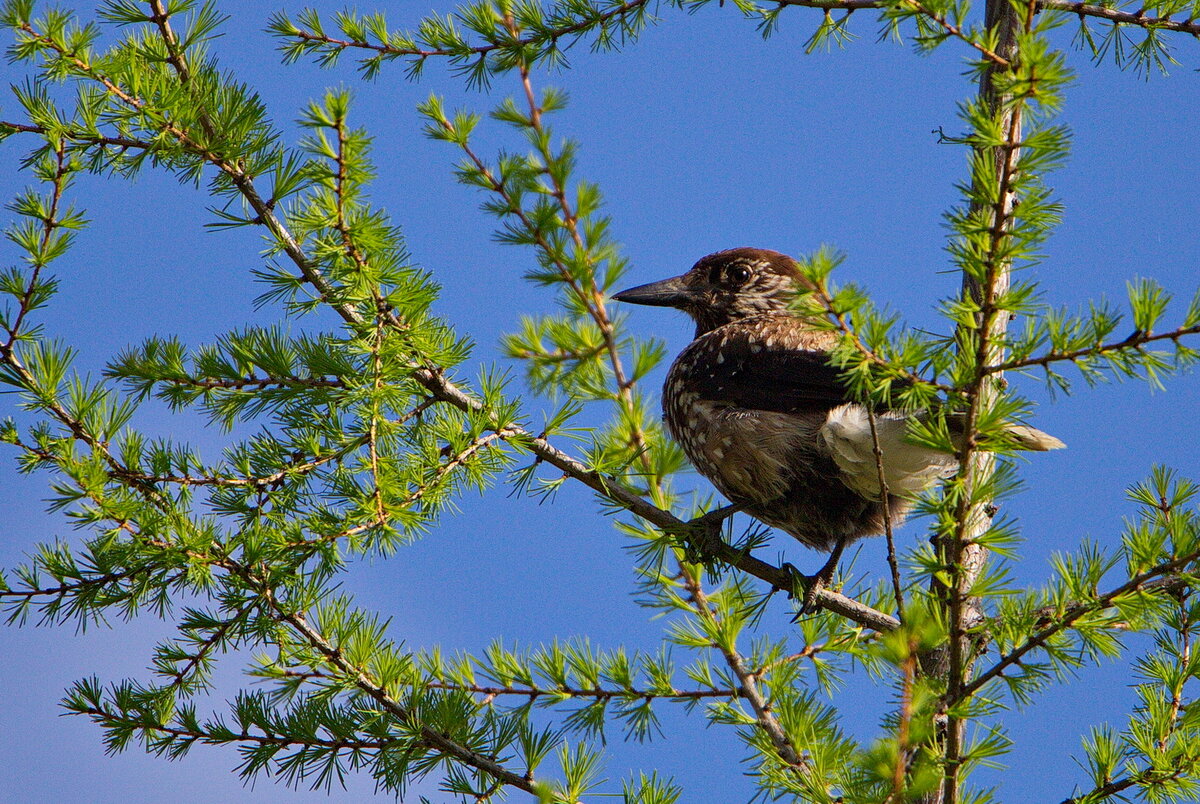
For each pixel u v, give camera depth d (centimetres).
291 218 791
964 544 619
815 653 816
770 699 717
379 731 724
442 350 812
